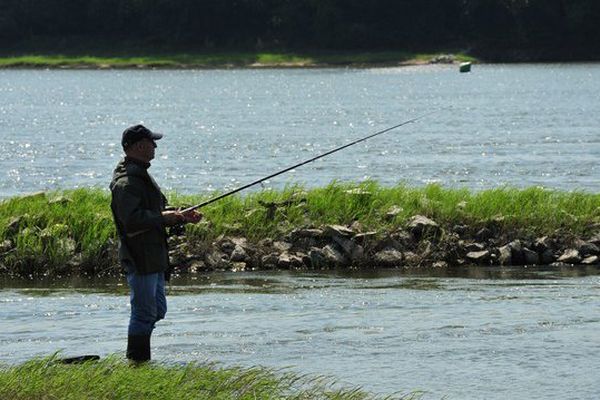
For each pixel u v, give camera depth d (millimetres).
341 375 24281
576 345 26922
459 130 115688
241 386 22188
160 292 25188
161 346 26719
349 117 143000
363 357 25828
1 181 74812
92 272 38188
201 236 39844
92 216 40125
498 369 24859
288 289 34562
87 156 93438
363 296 33250
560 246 40688
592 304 31750
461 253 40000
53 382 21359
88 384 21406
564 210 43000
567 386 23609
